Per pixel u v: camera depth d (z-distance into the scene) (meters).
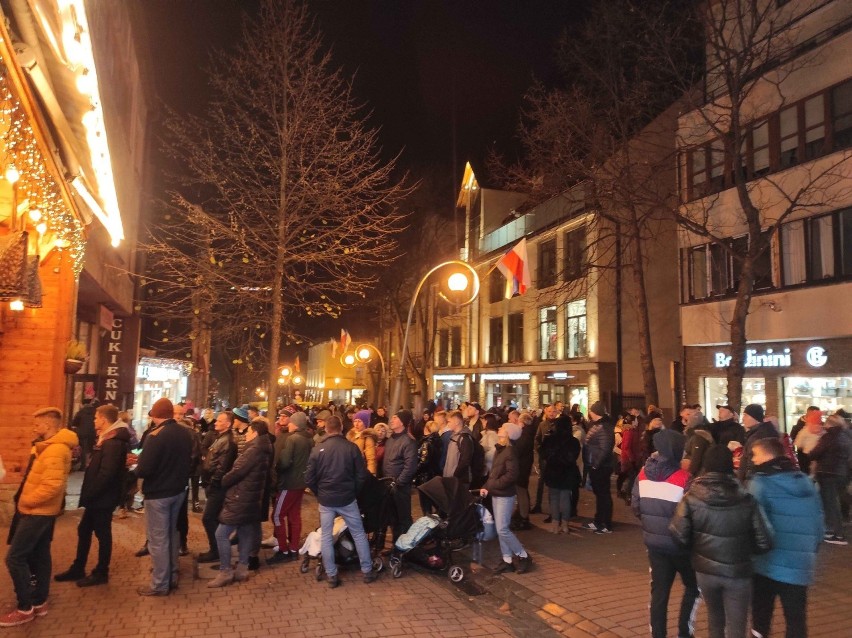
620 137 17.61
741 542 4.14
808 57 15.27
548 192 17.39
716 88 16.83
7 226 9.13
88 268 12.89
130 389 20.73
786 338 15.80
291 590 6.70
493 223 34.06
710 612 4.21
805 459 10.25
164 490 6.44
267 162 12.72
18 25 5.03
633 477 11.98
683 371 19.38
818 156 14.91
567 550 8.51
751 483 4.45
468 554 8.41
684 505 4.31
